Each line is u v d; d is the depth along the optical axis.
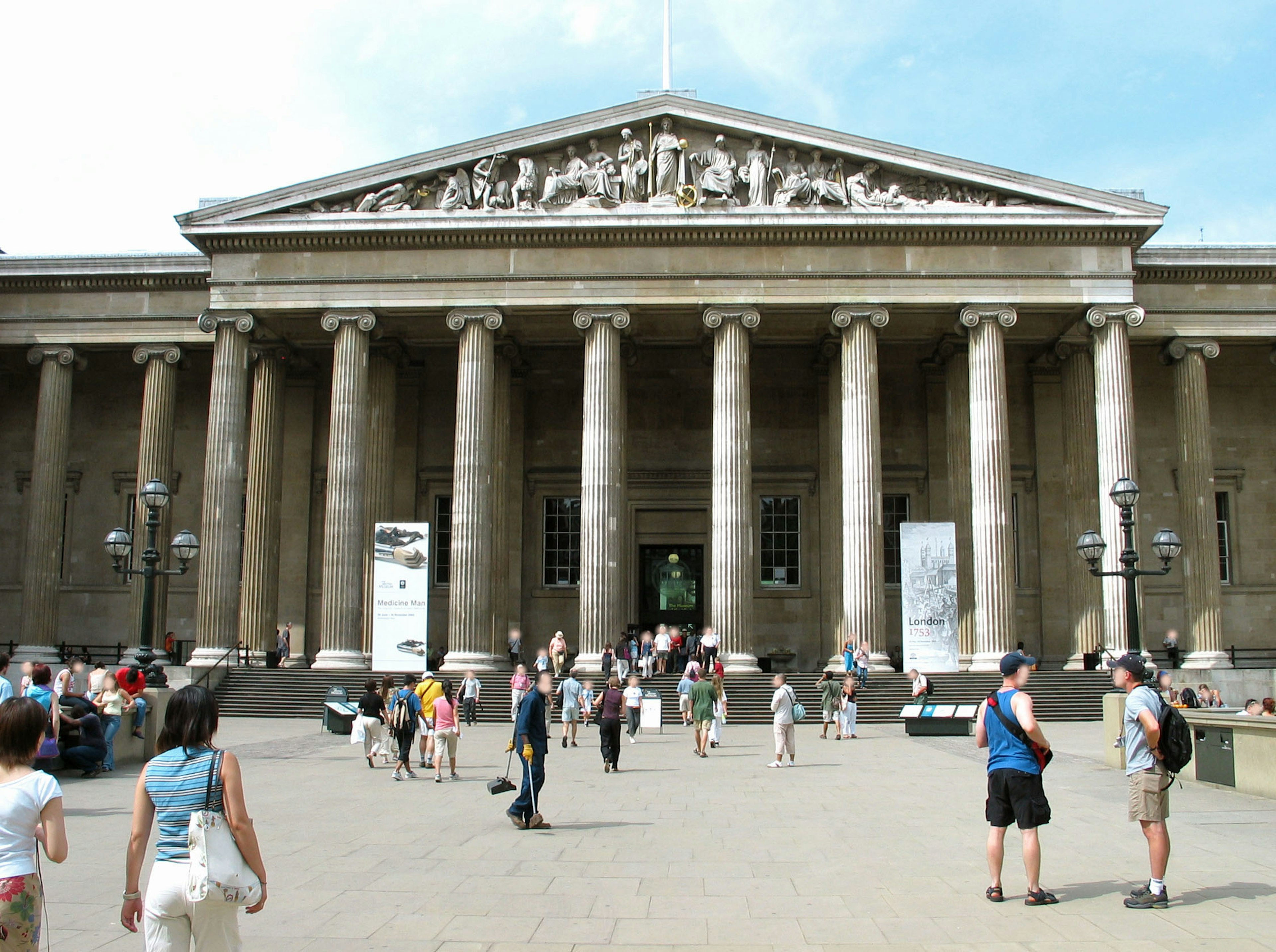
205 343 45.50
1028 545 47.66
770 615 48.50
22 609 46.72
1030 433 48.31
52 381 45.84
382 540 34.91
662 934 10.23
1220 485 48.81
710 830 15.90
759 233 40.72
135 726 24.80
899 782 21.48
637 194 41.41
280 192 41.50
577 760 25.77
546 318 42.59
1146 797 11.12
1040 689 37.50
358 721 27.12
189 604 48.34
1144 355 49.00
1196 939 9.90
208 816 7.29
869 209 40.94
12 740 7.84
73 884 12.41
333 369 41.25
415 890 11.99
